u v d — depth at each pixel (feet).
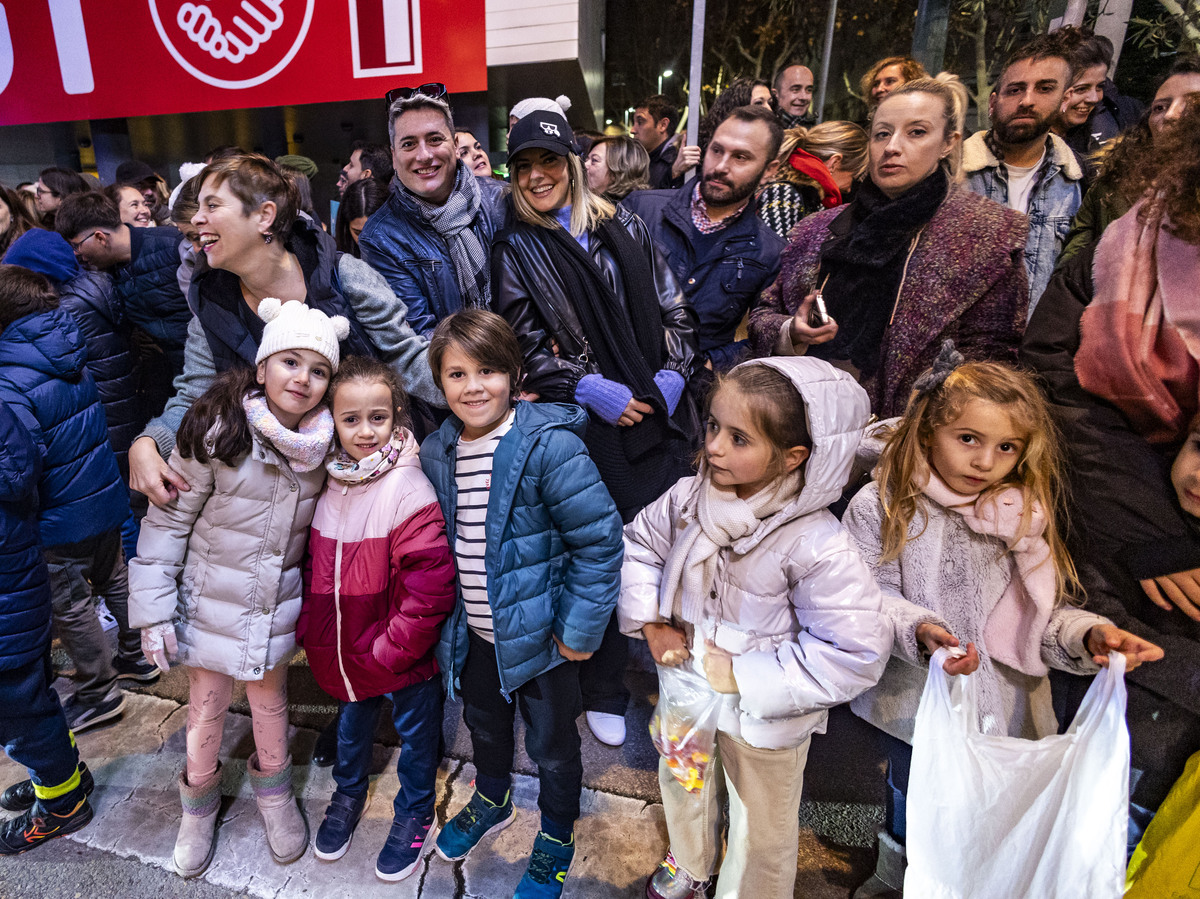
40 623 4.39
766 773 3.63
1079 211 3.83
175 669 6.66
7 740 4.42
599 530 3.91
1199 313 3.29
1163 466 3.58
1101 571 3.85
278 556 4.23
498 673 4.13
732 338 6.01
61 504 5.20
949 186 4.26
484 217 5.67
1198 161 3.21
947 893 3.57
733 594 3.69
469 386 3.75
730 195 5.49
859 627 3.28
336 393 3.95
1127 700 3.91
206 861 4.61
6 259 6.46
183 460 4.03
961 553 3.74
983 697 3.80
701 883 4.29
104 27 10.05
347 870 4.61
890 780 4.31
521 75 10.18
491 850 4.77
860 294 4.71
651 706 6.21
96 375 7.19
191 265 6.06
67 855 4.71
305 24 9.31
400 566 4.16
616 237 5.19
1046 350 3.89
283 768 4.66
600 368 5.17
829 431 3.14
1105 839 3.08
